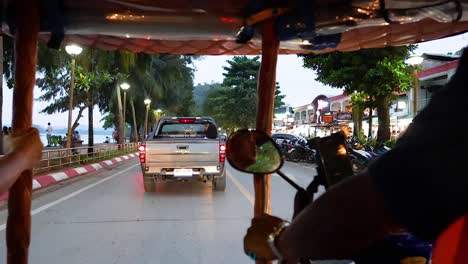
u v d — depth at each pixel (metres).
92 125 27.94
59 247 5.94
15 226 2.02
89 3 2.32
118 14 2.37
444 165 0.79
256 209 2.23
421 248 1.37
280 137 27.31
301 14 2.26
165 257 5.49
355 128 26.94
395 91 19.75
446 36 2.95
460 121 0.80
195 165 11.34
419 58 15.38
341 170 1.71
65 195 10.86
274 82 2.39
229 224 7.39
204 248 5.89
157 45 3.11
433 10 2.28
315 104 36.81
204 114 71.19
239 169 1.60
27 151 1.39
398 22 2.45
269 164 1.62
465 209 0.78
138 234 6.69
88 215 8.23
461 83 0.84
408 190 0.80
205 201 9.88
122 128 32.34
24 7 2.12
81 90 25.16
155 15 2.39
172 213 8.41
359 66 17.14
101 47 3.13
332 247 0.92
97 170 18.14
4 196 9.45
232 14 2.41
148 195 10.86
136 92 37.84
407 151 0.82
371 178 0.85
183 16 2.41
